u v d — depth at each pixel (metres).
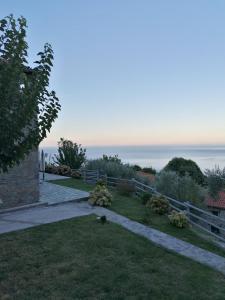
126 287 6.71
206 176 14.89
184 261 8.37
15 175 13.38
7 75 5.56
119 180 19.27
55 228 10.38
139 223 11.62
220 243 10.51
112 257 8.23
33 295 6.30
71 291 6.49
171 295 6.51
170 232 10.88
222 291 6.86
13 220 11.49
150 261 8.16
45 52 6.34
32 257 8.08
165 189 16.98
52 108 6.30
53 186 18.86
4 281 6.87
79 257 8.15
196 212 14.75
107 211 13.17
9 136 5.60
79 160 27.27
